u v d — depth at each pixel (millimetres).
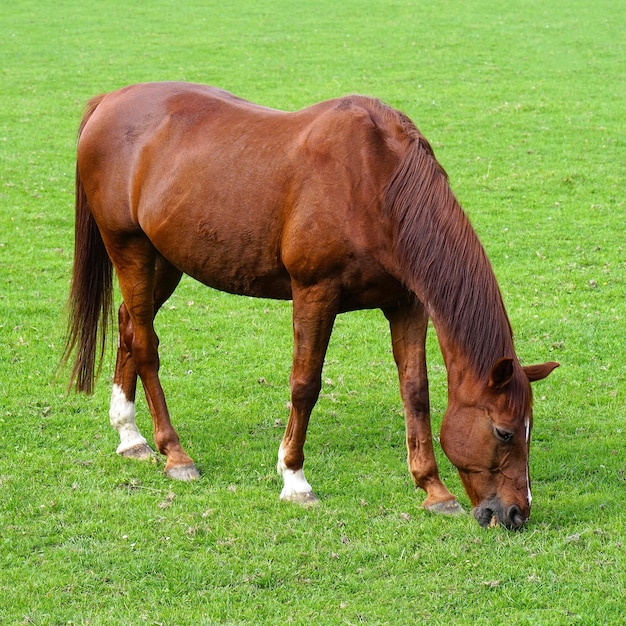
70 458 7008
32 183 15578
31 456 6984
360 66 24656
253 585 5273
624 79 22984
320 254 5836
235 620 4930
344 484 6586
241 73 23859
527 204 14383
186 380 8578
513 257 12125
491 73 23812
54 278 11430
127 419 7203
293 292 6125
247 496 6387
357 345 9531
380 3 34625
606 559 5375
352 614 4949
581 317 10016
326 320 6035
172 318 10289
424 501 6180
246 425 7641
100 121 7066
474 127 18938
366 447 7207
